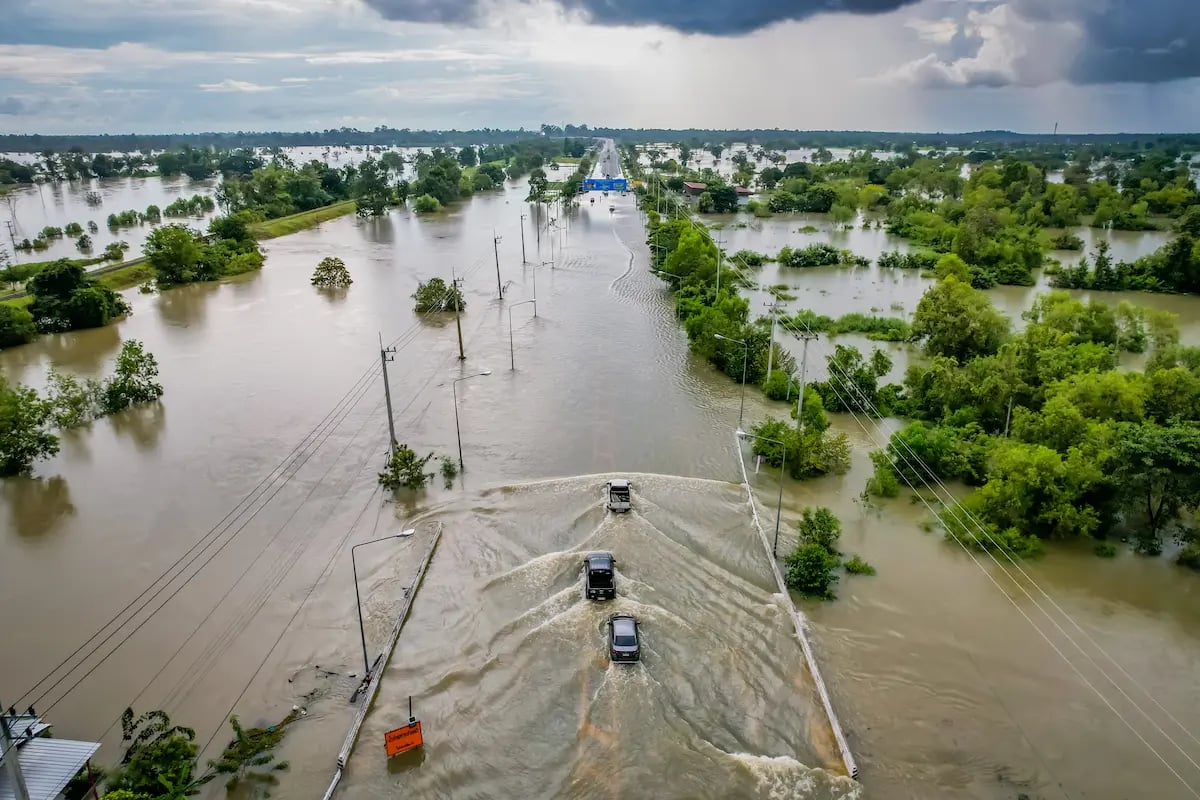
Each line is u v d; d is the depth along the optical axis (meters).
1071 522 40.50
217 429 56.72
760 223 162.00
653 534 41.12
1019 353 60.06
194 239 113.56
